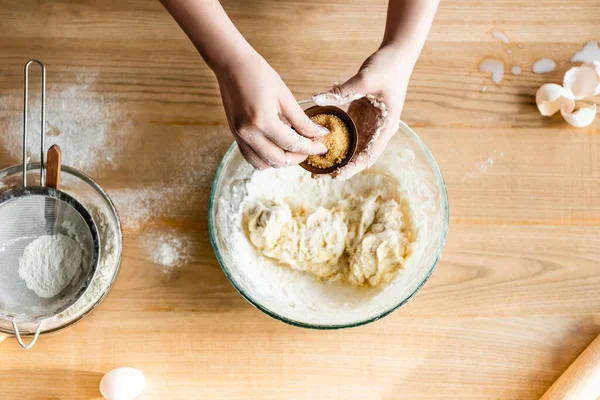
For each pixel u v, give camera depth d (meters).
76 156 1.07
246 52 0.87
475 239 1.06
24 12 1.07
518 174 1.07
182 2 0.86
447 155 1.07
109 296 1.06
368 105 0.94
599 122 1.07
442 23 1.07
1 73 1.07
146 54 1.07
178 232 1.06
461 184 1.07
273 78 0.87
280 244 1.02
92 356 1.06
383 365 1.06
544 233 1.06
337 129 0.91
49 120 1.07
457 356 1.06
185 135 1.07
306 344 1.06
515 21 1.08
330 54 1.07
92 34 1.07
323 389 1.06
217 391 1.06
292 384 1.06
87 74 1.07
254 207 1.03
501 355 1.06
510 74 1.07
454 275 1.06
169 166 1.07
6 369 1.06
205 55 0.88
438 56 1.07
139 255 1.06
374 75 0.90
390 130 0.94
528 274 1.06
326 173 0.93
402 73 0.92
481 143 1.07
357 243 1.02
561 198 1.07
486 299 1.06
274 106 0.86
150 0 1.07
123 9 1.07
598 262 1.06
